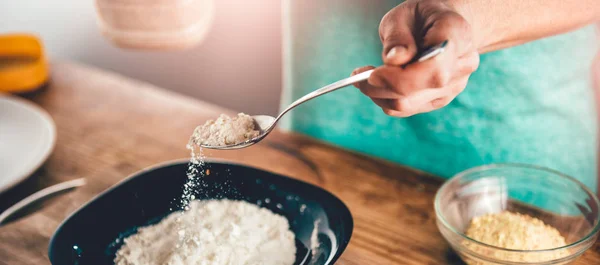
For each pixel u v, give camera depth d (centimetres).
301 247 61
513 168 64
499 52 69
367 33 74
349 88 77
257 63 135
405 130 77
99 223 62
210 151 76
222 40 137
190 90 147
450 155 76
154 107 86
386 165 73
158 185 65
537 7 56
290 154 75
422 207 67
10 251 63
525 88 70
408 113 54
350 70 77
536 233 59
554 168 74
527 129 72
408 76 48
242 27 133
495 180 64
